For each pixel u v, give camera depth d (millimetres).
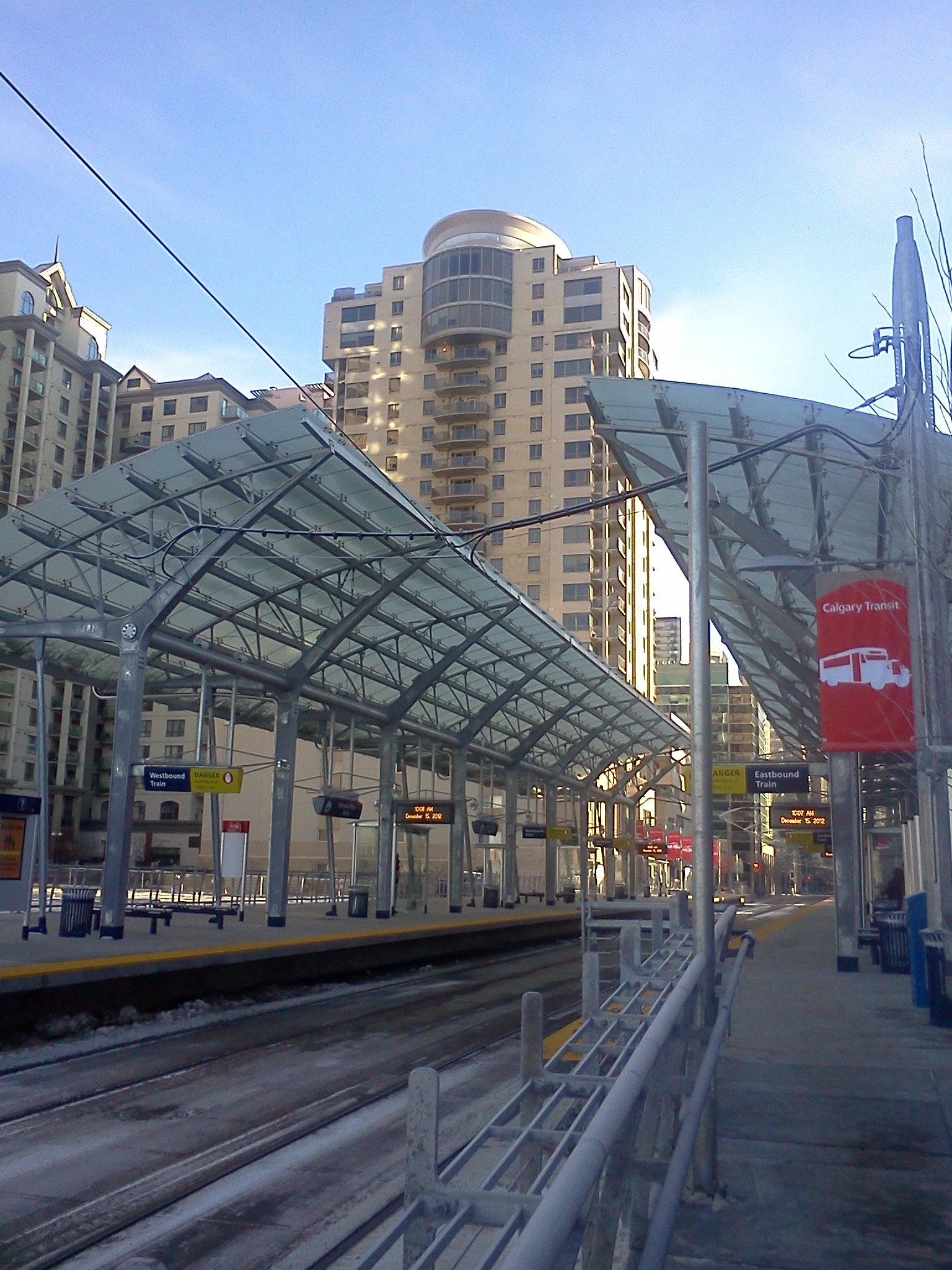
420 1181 2844
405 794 36156
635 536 90500
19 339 78062
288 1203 6465
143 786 20141
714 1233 5074
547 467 87938
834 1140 6738
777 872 112875
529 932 35031
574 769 50938
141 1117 8664
